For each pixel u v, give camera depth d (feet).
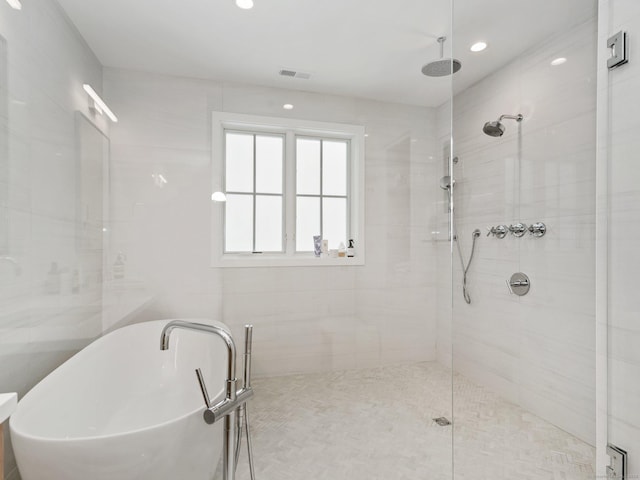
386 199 11.18
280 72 9.68
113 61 9.07
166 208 9.70
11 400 2.98
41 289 6.33
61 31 7.10
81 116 8.04
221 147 10.10
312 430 7.48
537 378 4.65
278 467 6.22
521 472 4.67
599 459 4.10
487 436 4.95
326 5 7.04
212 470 5.11
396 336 11.16
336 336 10.78
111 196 9.33
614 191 3.93
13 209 5.49
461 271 5.44
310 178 11.00
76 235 7.77
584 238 4.35
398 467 6.23
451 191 5.71
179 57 8.93
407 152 11.37
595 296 4.25
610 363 3.98
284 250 10.77
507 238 5.04
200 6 7.05
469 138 5.54
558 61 4.69
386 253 11.16
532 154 4.89
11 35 5.46
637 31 3.70
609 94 3.99
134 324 8.65
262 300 10.28
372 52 8.74
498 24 5.23
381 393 9.28
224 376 7.45
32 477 4.05
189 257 9.83
